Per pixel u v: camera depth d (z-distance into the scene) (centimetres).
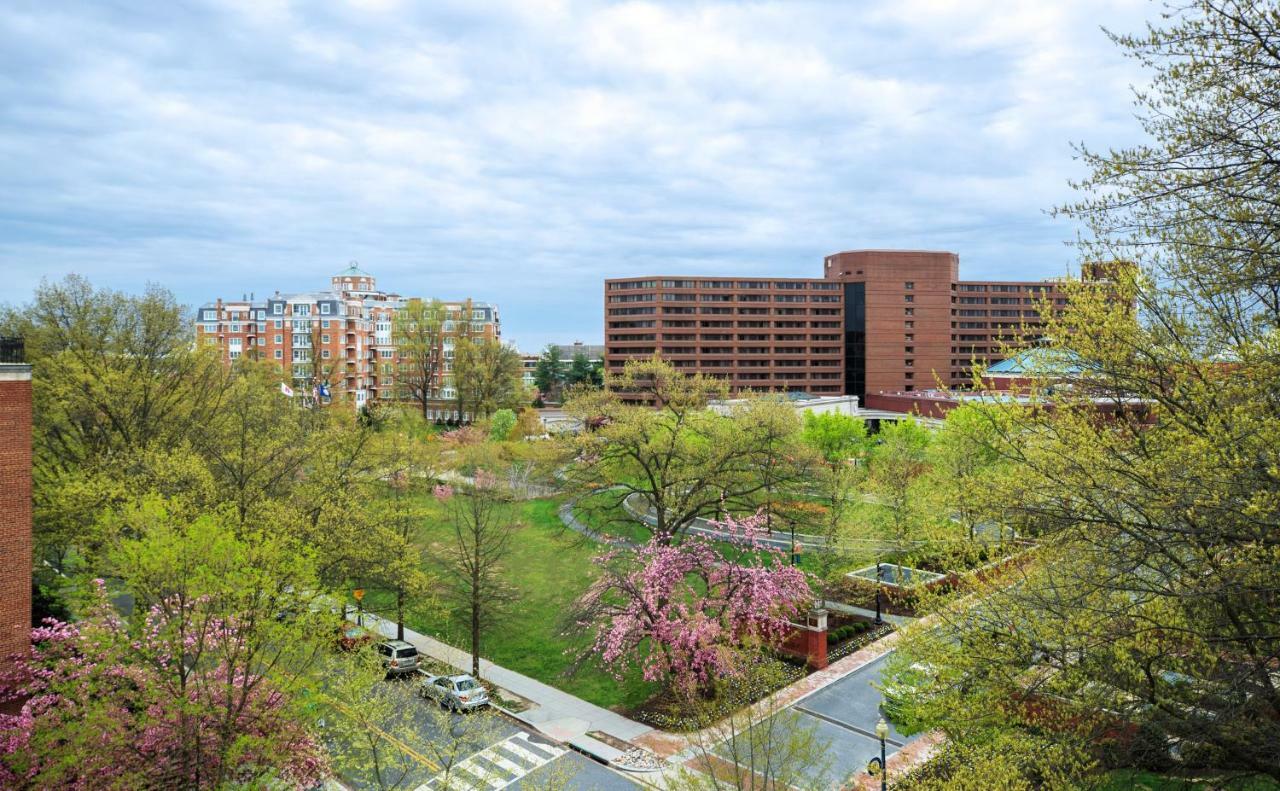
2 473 1941
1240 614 1343
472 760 2467
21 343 2244
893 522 3816
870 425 8969
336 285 15812
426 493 5172
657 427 3566
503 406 9706
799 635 3297
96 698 1773
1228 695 1305
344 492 3278
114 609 2045
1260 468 1162
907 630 1931
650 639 3406
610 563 3500
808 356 11925
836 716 2784
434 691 2869
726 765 2361
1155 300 1532
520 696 3036
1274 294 1340
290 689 1823
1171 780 1550
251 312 12075
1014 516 1541
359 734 2156
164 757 1714
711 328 11769
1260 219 1257
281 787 1967
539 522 5459
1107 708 1479
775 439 3509
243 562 1862
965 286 12600
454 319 10850
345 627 2833
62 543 3055
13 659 1952
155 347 4188
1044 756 1423
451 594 3678
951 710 1738
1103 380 1551
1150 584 1369
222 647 1833
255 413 4059
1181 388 1426
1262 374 1241
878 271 11862
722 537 3803
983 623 1734
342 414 5497
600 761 2500
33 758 1652
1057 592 1370
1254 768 1308
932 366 11988
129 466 3025
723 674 2703
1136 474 1343
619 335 11900
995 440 1753
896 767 2394
